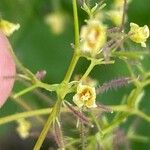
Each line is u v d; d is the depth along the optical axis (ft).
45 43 0.52
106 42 0.28
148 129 0.50
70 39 0.52
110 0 0.38
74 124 0.35
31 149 0.58
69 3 0.50
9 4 0.49
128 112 0.35
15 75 0.30
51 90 0.29
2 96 0.31
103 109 0.29
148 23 0.51
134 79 0.33
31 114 0.33
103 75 0.49
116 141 0.36
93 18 0.29
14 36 0.48
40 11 0.50
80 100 0.28
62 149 0.29
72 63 0.29
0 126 0.51
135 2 0.51
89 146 0.34
